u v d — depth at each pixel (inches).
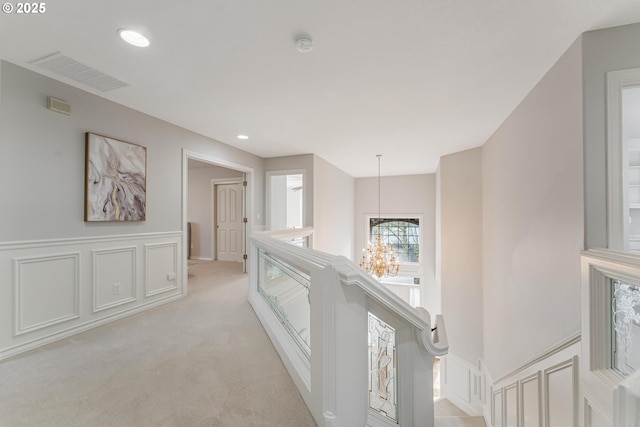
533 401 87.7
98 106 106.1
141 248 123.3
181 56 79.5
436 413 177.6
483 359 167.9
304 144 177.3
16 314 84.0
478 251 175.2
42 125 90.2
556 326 79.0
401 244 308.8
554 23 64.5
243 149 192.4
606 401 54.9
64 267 96.3
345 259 50.9
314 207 205.8
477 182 178.1
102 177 106.9
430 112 120.8
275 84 96.0
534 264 94.6
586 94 66.6
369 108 117.3
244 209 205.9
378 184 304.8
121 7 60.2
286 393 63.7
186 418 55.8
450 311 192.1
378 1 58.6
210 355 81.3
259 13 62.1
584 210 66.3
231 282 174.1
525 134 103.7
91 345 88.3
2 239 81.7
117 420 55.2
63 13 61.9
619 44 64.9
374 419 54.3
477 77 90.4
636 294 55.2
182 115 127.0
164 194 134.4
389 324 56.1
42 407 58.9
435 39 71.3
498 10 60.8
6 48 75.4
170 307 125.7
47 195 91.7
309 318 63.2
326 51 76.9
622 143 64.6
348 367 49.0
